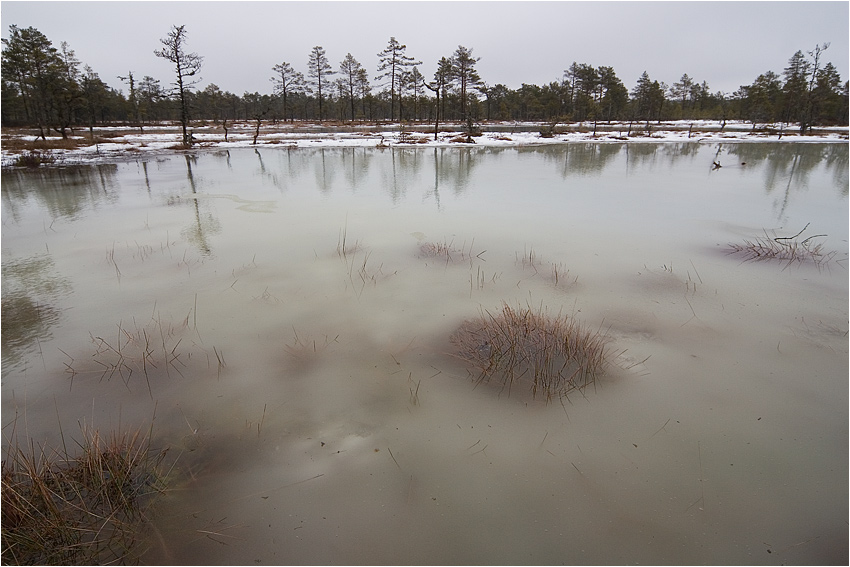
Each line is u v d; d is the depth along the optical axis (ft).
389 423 10.96
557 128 149.79
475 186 42.37
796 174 50.29
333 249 23.57
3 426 10.81
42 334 15.06
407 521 8.45
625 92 212.43
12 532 7.78
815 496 8.85
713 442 10.27
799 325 15.40
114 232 26.96
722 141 102.99
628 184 43.50
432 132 124.77
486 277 19.76
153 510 8.55
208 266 21.26
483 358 13.41
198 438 10.46
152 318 16.20
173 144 89.35
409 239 25.20
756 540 7.99
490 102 232.32
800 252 22.33
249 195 38.29
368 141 97.45
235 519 8.43
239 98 256.11
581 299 17.49
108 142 92.99
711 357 13.57
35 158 59.47
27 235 26.32
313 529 8.28
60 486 8.73
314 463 9.77
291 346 14.33
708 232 26.30
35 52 96.27
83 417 11.13
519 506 8.73
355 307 17.02
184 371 13.02
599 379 12.46
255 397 11.93
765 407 11.38
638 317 16.03
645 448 10.11
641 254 22.53
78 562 7.52
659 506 8.68
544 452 10.02
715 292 18.02
